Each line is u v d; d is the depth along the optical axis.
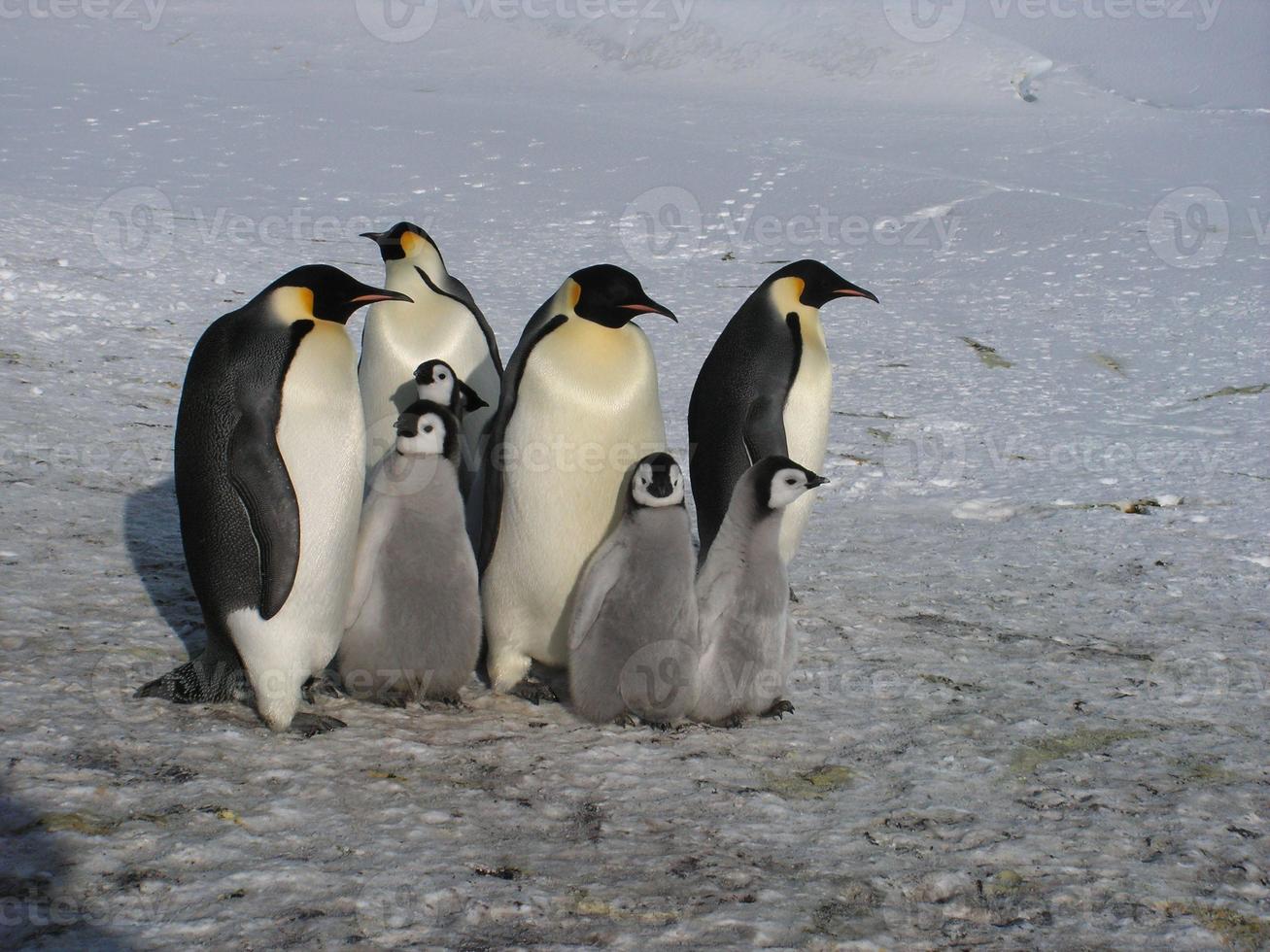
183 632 11.98
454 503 10.59
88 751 9.50
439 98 64.38
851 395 25.06
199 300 28.56
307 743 10.09
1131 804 9.82
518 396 11.33
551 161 49.94
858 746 10.74
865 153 53.72
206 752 9.73
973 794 9.93
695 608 10.68
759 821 9.28
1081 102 72.94
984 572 15.70
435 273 14.33
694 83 75.56
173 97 58.94
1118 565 16.02
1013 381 26.33
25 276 27.55
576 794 9.55
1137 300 33.41
